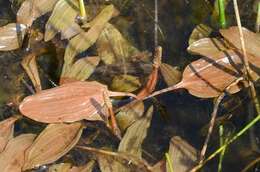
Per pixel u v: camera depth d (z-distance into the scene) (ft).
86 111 2.24
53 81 2.36
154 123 2.26
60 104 2.24
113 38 2.42
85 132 2.25
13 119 2.27
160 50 2.21
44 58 2.41
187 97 2.30
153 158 2.19
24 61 2.39
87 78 2.34
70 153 2.22
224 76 2.29
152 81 2.27
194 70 2.30
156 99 2.30
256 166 2.15
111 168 2.17
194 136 2.22
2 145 2.23
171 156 2.17
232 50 2.32
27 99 2.23
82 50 2.40
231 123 2.23
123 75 2.34
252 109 2.26
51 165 2.19
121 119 2.25
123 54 2.39
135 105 2.27
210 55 2.32
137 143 2.20
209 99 2.29
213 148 2.19
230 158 2.17
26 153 2.19
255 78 2.28
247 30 2.34
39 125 2.27
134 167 2.17
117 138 2.23
